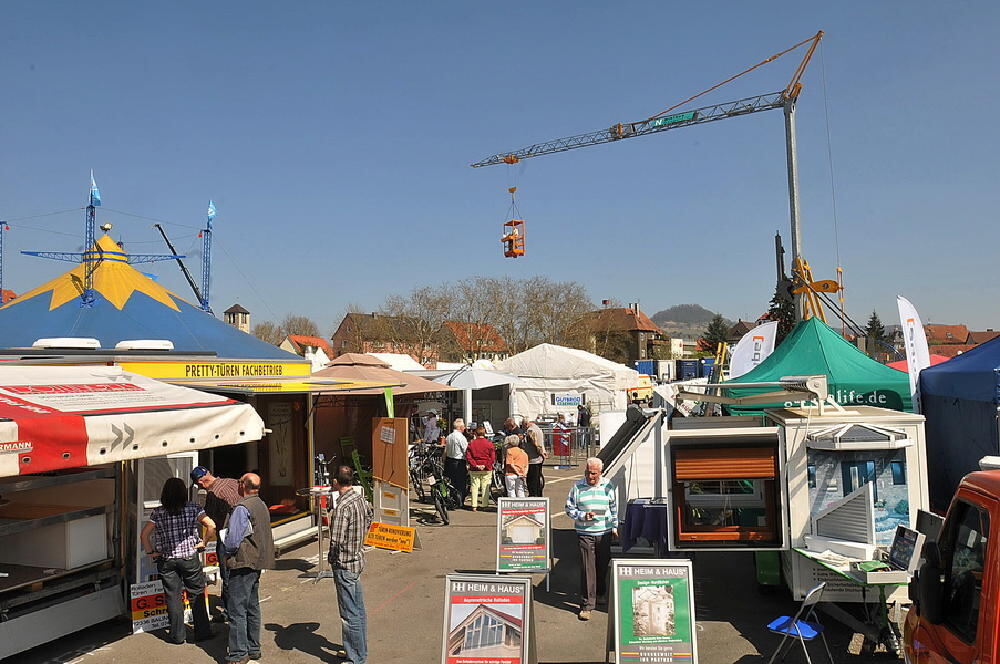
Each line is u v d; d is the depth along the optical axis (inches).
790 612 317.4
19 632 268.8
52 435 219.6
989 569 133.4
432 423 733.9
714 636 289.6
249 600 273.1
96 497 315.0
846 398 422.3
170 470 342.6
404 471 447.8
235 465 511.2
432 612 331.3
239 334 558.9
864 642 265.7
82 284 532.4
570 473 811.4
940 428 357.7
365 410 806.5
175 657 278.4
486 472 586.6
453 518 552.1
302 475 496.4
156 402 270.8
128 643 293.1
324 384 509.7
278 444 505.0
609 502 327.3
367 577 390.0
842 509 275.4
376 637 301.1
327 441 783.7
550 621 314.3
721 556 419.8
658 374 2276.1
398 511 450.6
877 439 269.3
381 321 2728.8
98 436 233.5
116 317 503.5
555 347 1169.4
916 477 271.6
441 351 2728.8
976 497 148.9
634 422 453.4
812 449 280.8
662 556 377.1
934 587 150.8
